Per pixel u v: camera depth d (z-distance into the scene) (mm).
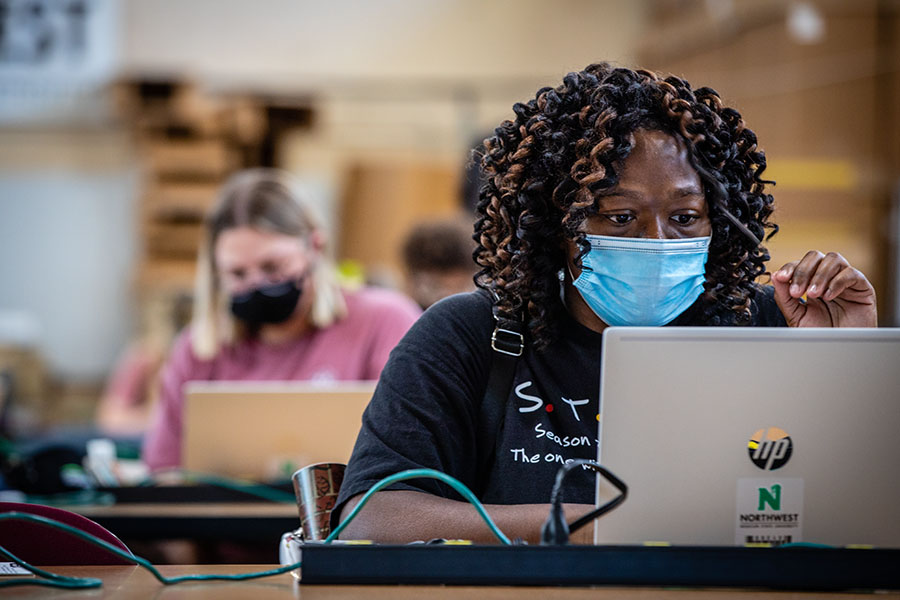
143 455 6133
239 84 10211
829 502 2459
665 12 9867
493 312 2969
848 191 9312
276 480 4777
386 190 11367
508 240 3016
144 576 2586
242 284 5555
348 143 11000
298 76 9875
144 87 10305
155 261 10930
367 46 9898
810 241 9312
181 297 9742
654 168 2793
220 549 4605
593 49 9914
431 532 2648
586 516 2424
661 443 2436
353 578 2383
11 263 11328
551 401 2912
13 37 9688
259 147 11109
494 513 2654
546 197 2955
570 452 2869
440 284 6836
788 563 2363
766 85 9422
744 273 3033
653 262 2799
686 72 9805
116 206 11172
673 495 2443
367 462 2787
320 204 11180
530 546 2371
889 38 9250
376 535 2668
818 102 9336
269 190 5672
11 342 11047
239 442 4859
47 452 5027
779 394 2434
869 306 3062
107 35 9750
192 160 10789
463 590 2338
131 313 11391
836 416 2445
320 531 2928
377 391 2930
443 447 2826
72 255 11336
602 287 2852
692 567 2361
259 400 4848
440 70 9898
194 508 4691
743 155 3012
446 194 11234
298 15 9844
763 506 2449
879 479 2459
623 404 2428
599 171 2758
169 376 5863
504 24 9938
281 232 5574
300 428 4863
